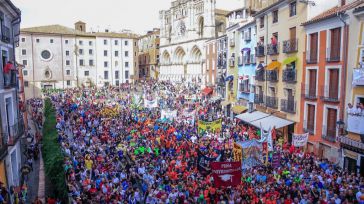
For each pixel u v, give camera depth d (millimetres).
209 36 85688
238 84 47219
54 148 25438
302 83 29969
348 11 23344
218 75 59188
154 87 83625
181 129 34938
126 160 26016
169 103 57844
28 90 86875
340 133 24234
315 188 17547
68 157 24219
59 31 90312
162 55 107062
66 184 19641
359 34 22625
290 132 32125
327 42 26109
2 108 21047
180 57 99188
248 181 19359
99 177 21156
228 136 32281
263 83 38312
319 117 27312
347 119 23641
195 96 66125
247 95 43500
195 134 32812
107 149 28188
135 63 102188
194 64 90375
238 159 21797
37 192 22578
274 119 33844
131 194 18875
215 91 60688
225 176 17812
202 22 90625
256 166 21500
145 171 22422
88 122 38250
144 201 19297
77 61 93062
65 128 38656
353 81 22703
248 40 43469
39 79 88125
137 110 47438
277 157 21719
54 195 19969
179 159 24359
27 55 86125
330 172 20703
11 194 19609
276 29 35031
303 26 29672
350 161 23281
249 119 36750
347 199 16078
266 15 37188
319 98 27219
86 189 19422
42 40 87812
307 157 24266
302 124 29969
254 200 16469
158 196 18328
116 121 39344
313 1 28688
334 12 25016
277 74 34781
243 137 31547
